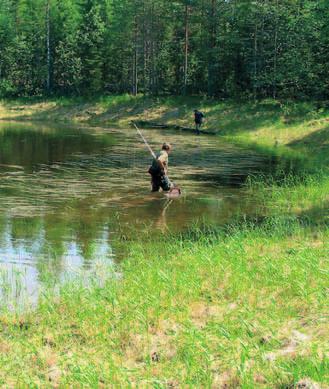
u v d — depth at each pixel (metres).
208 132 34.41
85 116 44.41
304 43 38.50
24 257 9.18
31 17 58.44
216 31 45.59
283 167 20.28
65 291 7.21
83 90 55.12
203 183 16.67
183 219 11.99
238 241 9.42
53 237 10.42
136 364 5.33
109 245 9.97
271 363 4.93
